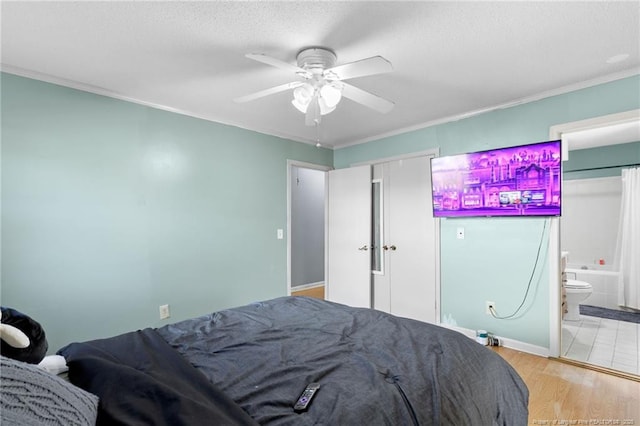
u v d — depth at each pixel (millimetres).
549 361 2615
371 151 4098
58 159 2387
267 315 1925
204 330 1675
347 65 1693
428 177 3502
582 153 4621
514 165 2744
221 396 1035
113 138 2654
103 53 2014
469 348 1460
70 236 2436
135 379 1052
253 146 3670
